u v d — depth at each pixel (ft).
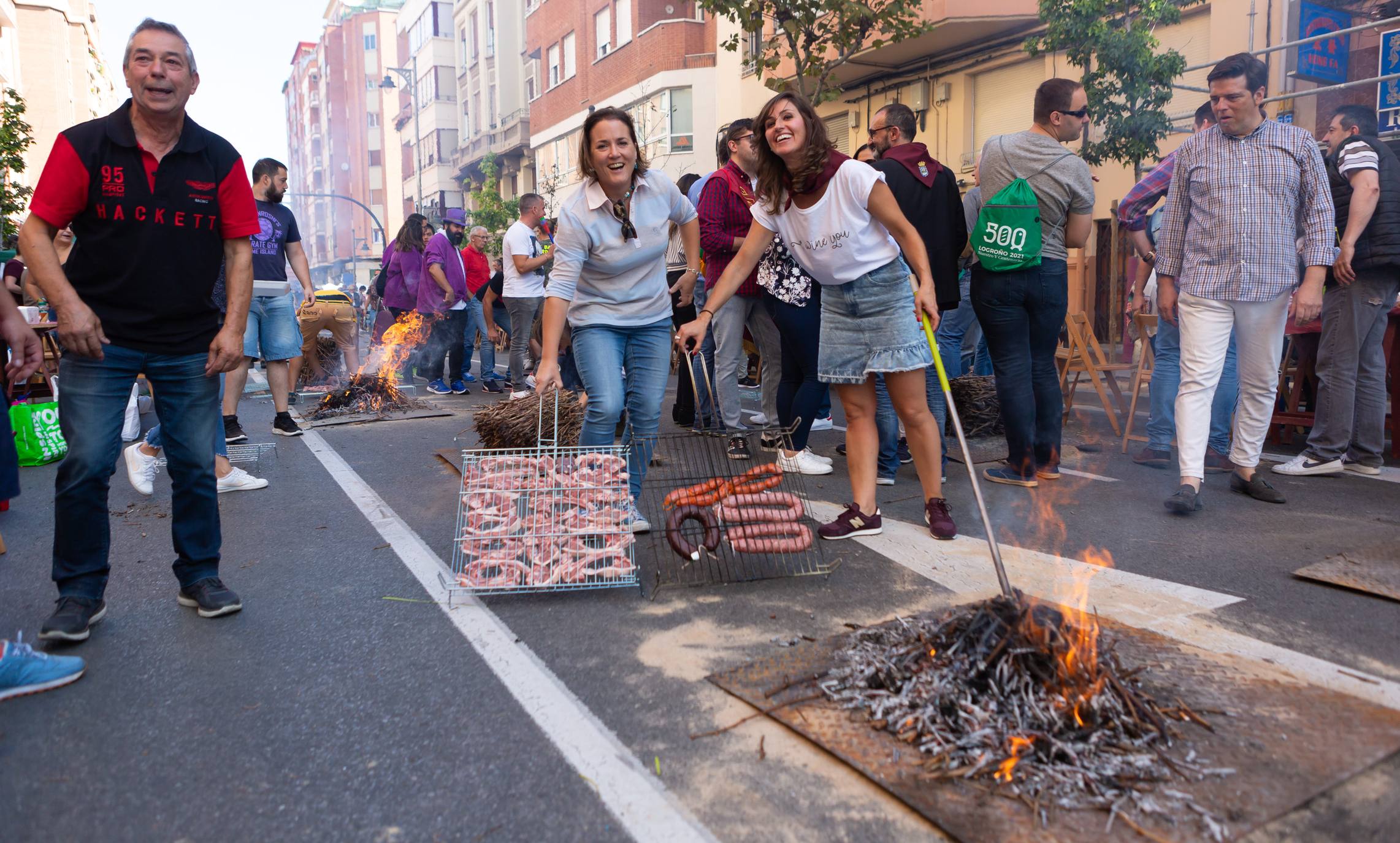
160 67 10.42
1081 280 52.85
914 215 16.94
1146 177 20.79
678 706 8.91
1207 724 7.97
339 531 15.90
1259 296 15.64
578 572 12.14
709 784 7.55
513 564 12.15
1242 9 42.19
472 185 129.18
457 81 158.10
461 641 10.78
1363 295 17.89
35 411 22.22
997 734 7.66
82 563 11.19
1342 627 10.41
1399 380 20.90
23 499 18.65
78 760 8.20
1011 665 8.14
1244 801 6.91
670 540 12.82
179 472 11.75
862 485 14.65
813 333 18.44
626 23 94.63
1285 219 15.58
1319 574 12.01
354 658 10.34
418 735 8.52
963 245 17.53
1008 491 17.63
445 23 170.50
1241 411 16.88
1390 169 17.61
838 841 6.77
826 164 13.38
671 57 86.89
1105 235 52.39
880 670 8.82
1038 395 18.13
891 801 7.23
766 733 8.34
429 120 177.17
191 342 11.40
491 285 36.94
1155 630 10.41
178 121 10.96
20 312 11.09
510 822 7.13
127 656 10.52
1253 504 16.28
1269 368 16.30
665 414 29.17
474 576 12.16
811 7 41.57
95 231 10.70
